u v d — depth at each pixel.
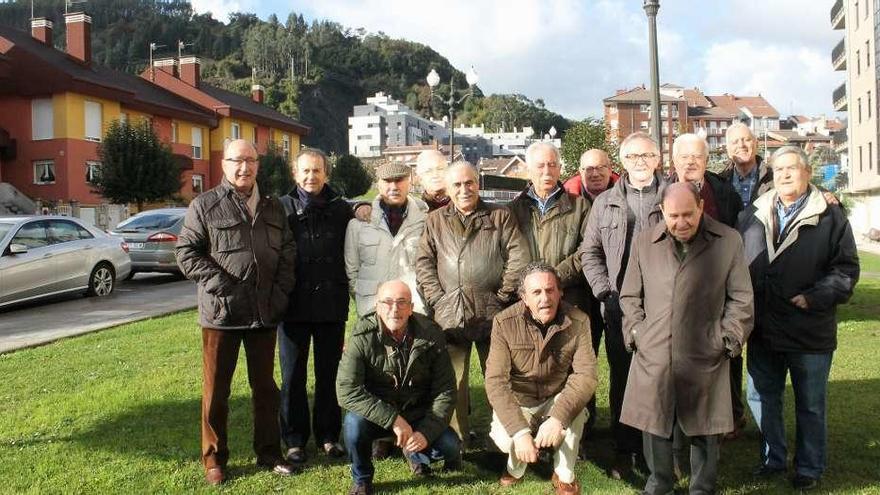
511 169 72.12
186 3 150.00
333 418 4.68
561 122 160.62
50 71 29.72
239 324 4.11
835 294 3.79
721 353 3.56
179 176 30.95
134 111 34.50
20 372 6.54
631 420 3.72
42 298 10.97
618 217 4.30
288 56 142.50
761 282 4.05
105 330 8.73
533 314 4.04
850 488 3.91
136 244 13.39
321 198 4.62
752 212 4.24
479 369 6.52
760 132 83.31
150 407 5.48
